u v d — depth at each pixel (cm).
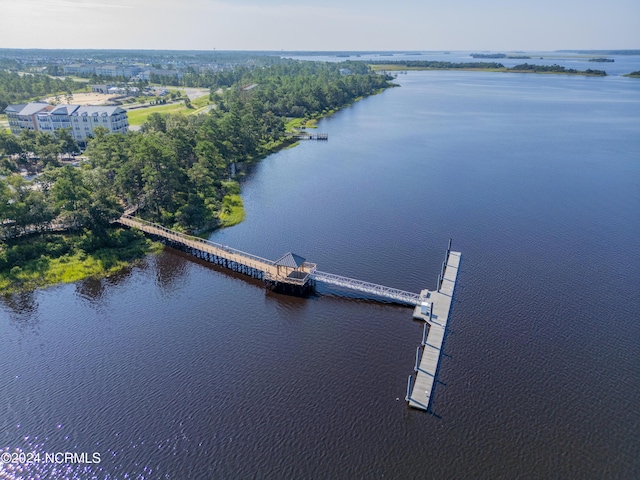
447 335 6281
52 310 6912
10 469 4403
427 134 19075
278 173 13625
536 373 5600
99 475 4350
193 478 4334
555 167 14050
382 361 5844
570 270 7962
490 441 4678
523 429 4819
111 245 8688
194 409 5100
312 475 4347
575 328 6438
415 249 8775
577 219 10094
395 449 4597
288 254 7475
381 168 14100
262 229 9669
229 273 8050
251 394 5306
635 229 9581
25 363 5800
